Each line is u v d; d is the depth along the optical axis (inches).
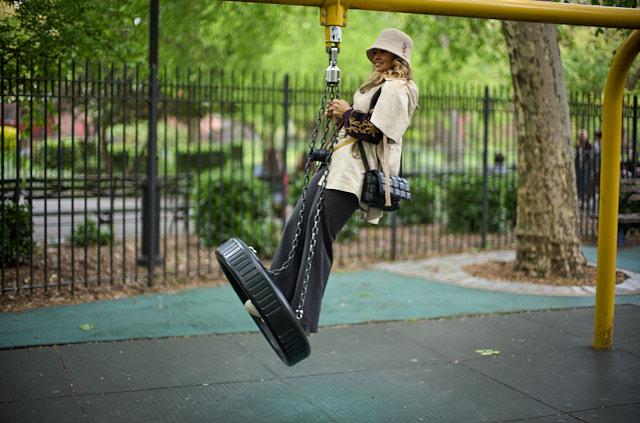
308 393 183.0
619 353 219.8
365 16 683.4
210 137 350.0
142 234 354.9
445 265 378.3
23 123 354.0
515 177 487.8
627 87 451.8
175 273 331.9
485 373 200.4
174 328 247.1
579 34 473.4
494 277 343.9
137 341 230.5
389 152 145.8
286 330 131.0
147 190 349.1
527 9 165.2
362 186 144.1
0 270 329.7
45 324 249.0
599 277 223.1
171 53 470.6
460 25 498.6
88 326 245.9
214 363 207.5
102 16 332.2
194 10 462.6
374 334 243.9
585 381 193.0
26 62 320.8
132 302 287.3
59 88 279.4
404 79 144.1
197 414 166.7
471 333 245.1
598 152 493.0
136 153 307.0
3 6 304.8
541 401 177.5
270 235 399.9
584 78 485.7
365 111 145.4
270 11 553.9
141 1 351.9
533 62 333.7
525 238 347.6
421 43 647.1
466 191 492.7
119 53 337.4
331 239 146.9
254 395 180.7
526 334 243.4
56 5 312.5
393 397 180.5
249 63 635.5
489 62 534.9
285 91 365.7
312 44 693.9
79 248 406.0
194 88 332.2
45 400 173.8
